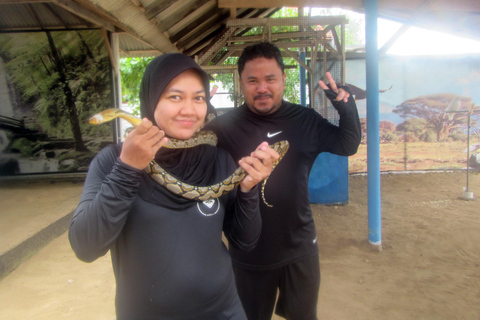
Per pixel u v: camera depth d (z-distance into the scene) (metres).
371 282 3.87
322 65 7.15
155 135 1.18
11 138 8.70
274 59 2.23
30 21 8.28
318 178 7.14
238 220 1.61
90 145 8.86
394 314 3.25
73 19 8.32
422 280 3.90
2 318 3.15
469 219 5.96
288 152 2.30
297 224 2.30
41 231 4.86
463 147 9.92
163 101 1.42
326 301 3.48
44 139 8.78
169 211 1.41
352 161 10.25
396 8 6.44
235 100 7.00
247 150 2.35
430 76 9.70
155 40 7.21
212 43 6.74
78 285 3.76
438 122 9.84
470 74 9.62
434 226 5.64
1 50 8.39
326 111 7.02
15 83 8.56
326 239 5.21
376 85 4.57
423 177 9.44
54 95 8.66
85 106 8.73
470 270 4.11
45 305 3.37
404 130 9.94
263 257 2.27
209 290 1.44
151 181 1.40
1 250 4.15
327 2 5.57
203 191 1.48
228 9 8.88
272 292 2.37
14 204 6.34
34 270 4.12
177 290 1.38
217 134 2.38
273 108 2.34
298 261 2.31
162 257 1.38
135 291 1.40
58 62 8.55
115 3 4.70
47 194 7.16
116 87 8.81
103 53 8.55
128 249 1.40
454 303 3.43
